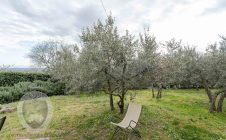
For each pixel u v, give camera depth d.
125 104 10.84
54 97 15.13
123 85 8.02
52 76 17.95
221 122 10.01
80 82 7.54
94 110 10.09
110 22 8.05
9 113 10.59
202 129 8.43
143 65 7.55
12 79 17.84
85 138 7.13
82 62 7.46
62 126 8.14
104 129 7.71
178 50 15.50
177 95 17.78
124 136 7.21
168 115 9.70
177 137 7.39
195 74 13.73
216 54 12.76
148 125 8.15
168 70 9.35
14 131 7.79
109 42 7.30
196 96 17.72
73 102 12.86
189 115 10.43
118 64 7.62
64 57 13.41
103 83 7.99
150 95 16.69
